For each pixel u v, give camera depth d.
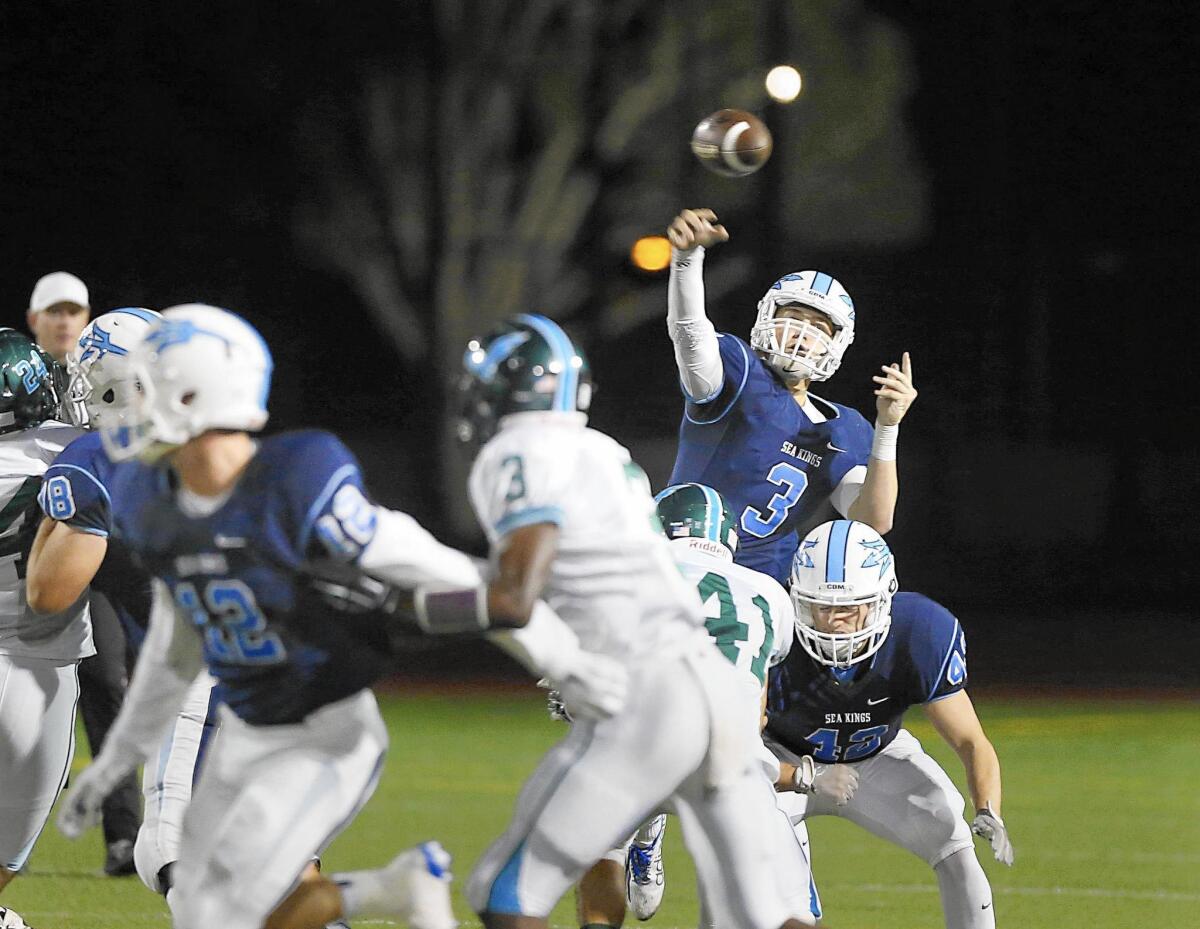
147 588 19.45
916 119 95.31
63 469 17.83
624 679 13.83
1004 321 95.69
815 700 19.06
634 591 14.55
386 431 99.69
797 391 22.98
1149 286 94.75
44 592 17.84
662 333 97.38
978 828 18.30
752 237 91.69
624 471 14.83
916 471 88.06
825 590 18.25
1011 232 95.56
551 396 14.34
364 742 13.78
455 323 91.25
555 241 91.94
